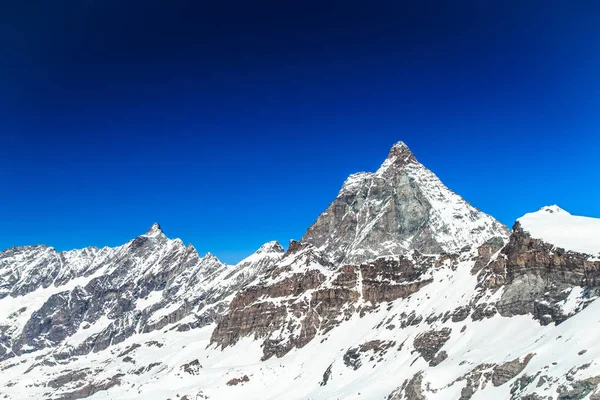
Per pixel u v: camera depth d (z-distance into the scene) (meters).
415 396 188.75
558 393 146.25
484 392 174.38
